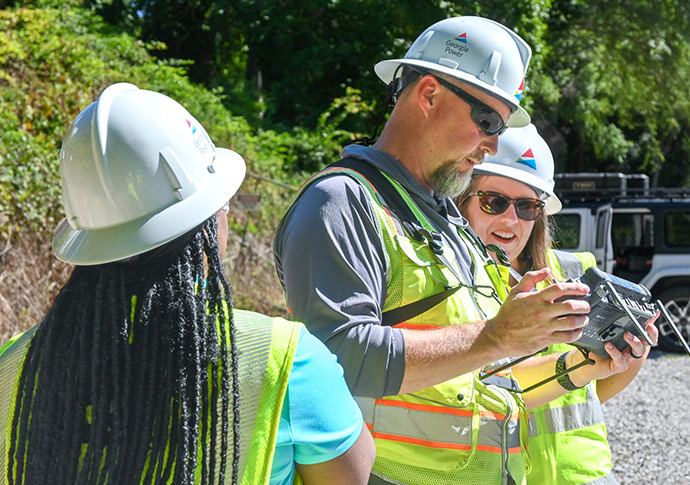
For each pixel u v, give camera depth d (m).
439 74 2.18
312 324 1.90
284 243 2.08
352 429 1.39
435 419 2.07
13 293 6.30
